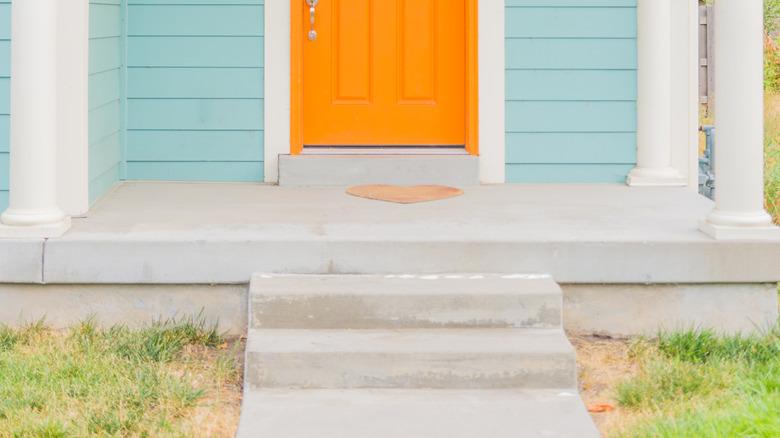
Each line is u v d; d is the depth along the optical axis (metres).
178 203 6.57
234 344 5.30
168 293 5.43
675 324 5.46
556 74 7.52
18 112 5.41
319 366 4.71
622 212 6.30
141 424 4.25
